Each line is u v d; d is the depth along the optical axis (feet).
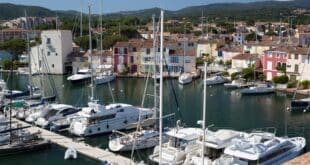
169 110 198.18
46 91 257.55
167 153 116.26
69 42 351.05
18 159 129.49
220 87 273.75
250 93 245.86
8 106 182.60
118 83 295.07
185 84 282.97
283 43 368.89
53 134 148.87
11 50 406.21
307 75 269.64
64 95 245.65
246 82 278.05
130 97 237.04
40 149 133.49
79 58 342.03
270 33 569.64
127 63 333.01
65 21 595.06
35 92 227.81
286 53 283.38
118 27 510.17
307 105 202.18
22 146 130.31
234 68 321.52
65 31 346.33
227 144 114.32
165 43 342.85
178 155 114.62
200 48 396.37
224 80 286.66
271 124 173.06
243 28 612.70
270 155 111.75
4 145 130.41
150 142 134.51
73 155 126.62
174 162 111.96
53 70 342.64
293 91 250.57
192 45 379.76
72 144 137.18
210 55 379.35
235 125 171.01
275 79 267.59
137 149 132.46
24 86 276.82
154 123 150.51
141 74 323.78
